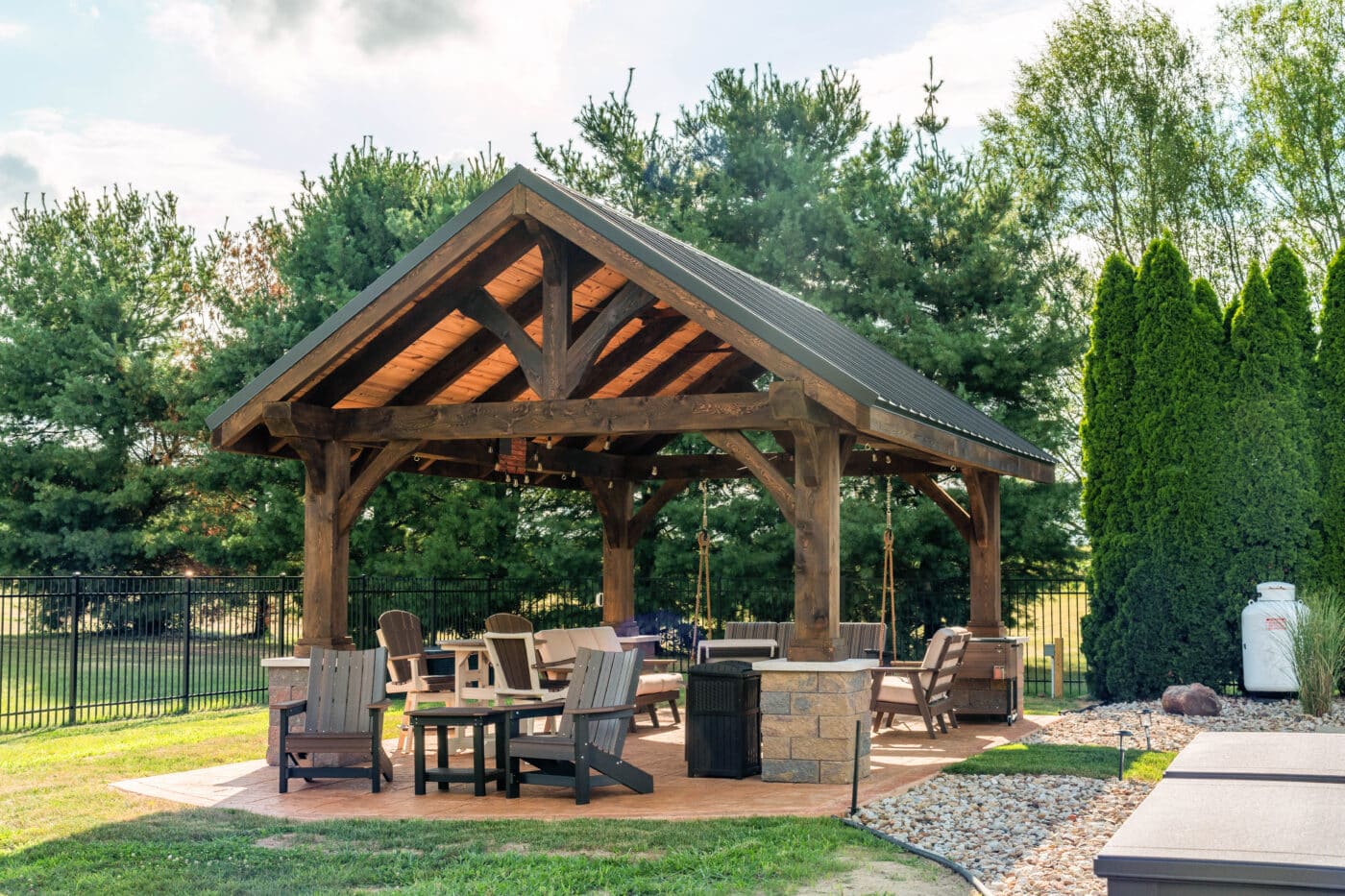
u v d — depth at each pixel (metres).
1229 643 15.16
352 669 10.23
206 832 8.13
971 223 21.62
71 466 29.23
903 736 12.90
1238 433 15.25
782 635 15.27
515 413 10.75
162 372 28.45
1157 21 30.69
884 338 20.83
